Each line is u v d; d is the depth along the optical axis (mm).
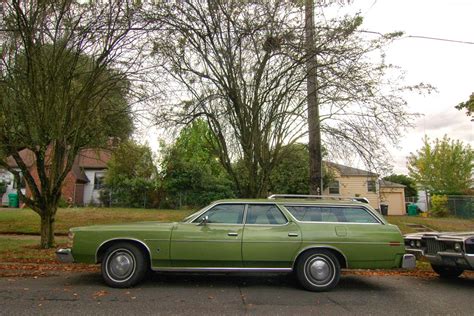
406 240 8906
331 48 10070
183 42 10742
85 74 11789
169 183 28859
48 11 10469
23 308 5660
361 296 6824
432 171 37344
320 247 7160
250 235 7145
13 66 11016
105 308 5719
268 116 10914
